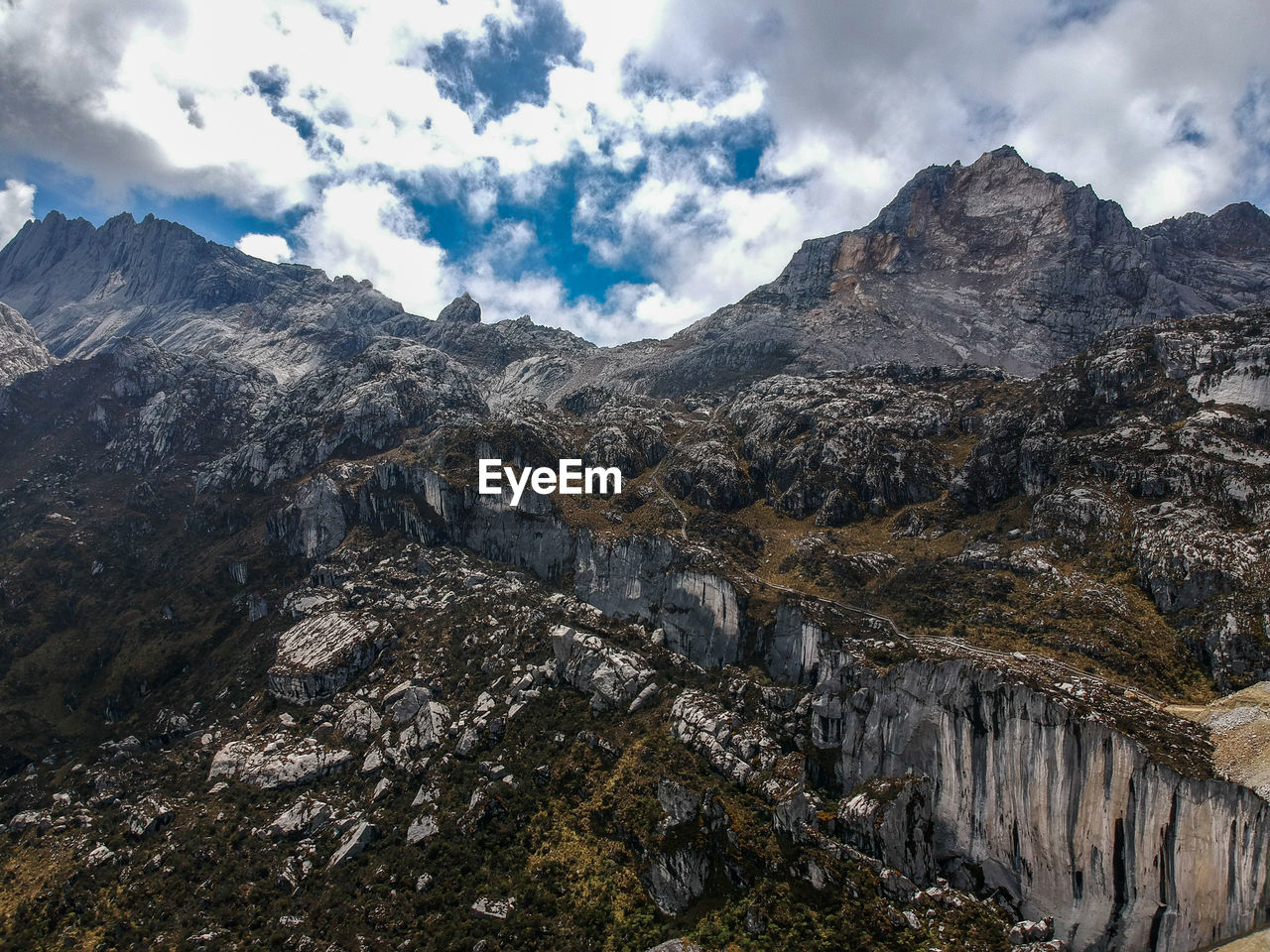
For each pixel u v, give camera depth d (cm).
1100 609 13500
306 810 14488
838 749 13312
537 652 17612
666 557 18425
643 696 15600
